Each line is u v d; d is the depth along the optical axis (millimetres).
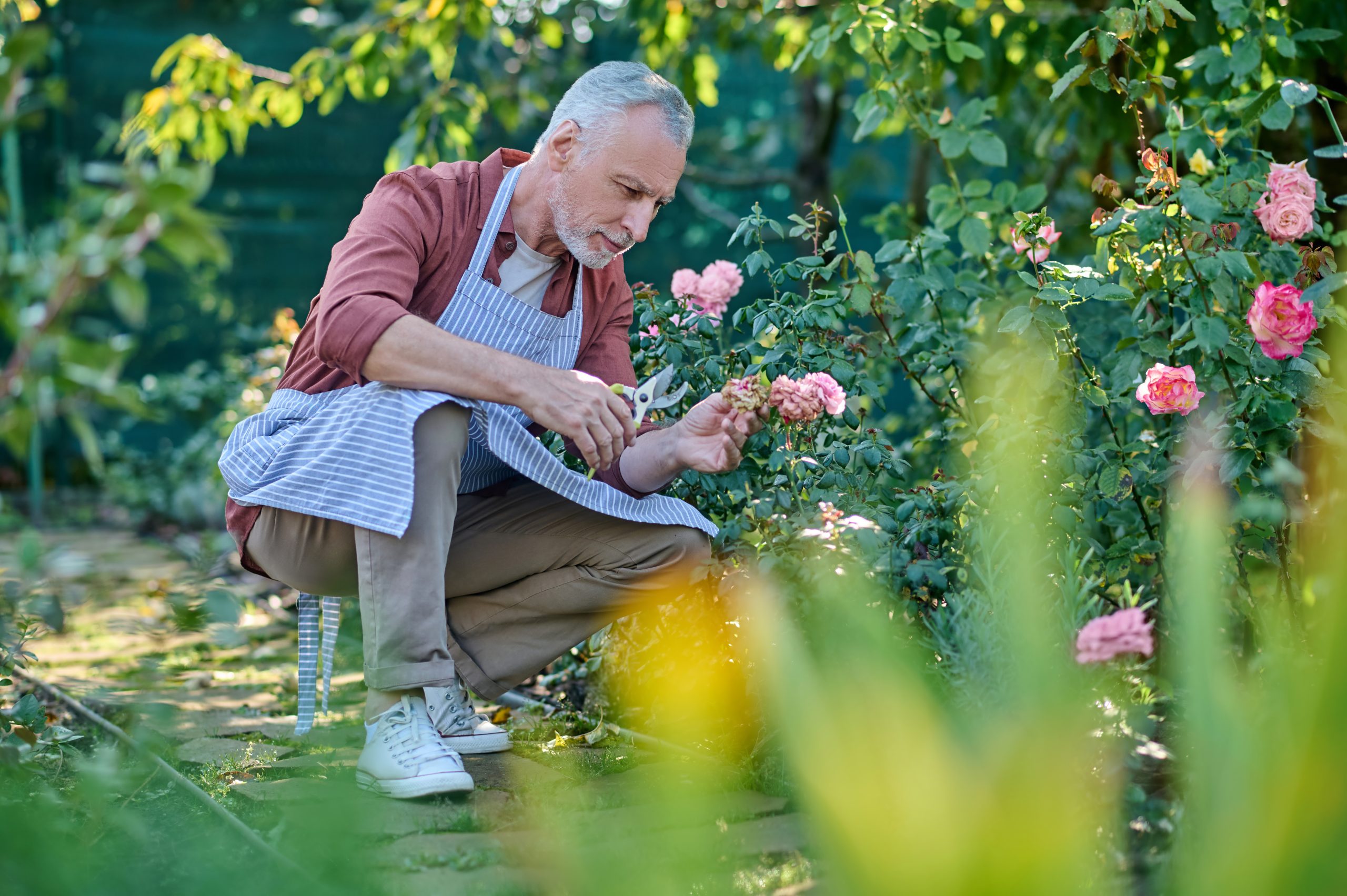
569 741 2549
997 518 2006
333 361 2205
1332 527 2389
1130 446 2617
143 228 1138
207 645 3855
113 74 8164
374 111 8602
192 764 2389
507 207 2393
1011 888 704
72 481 8883
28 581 2066
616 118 2256
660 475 2404
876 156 8758
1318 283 2330
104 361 1188
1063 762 725
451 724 2469
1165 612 2420
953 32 3387
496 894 1560
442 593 2193
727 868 1619
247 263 8641
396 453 2146
